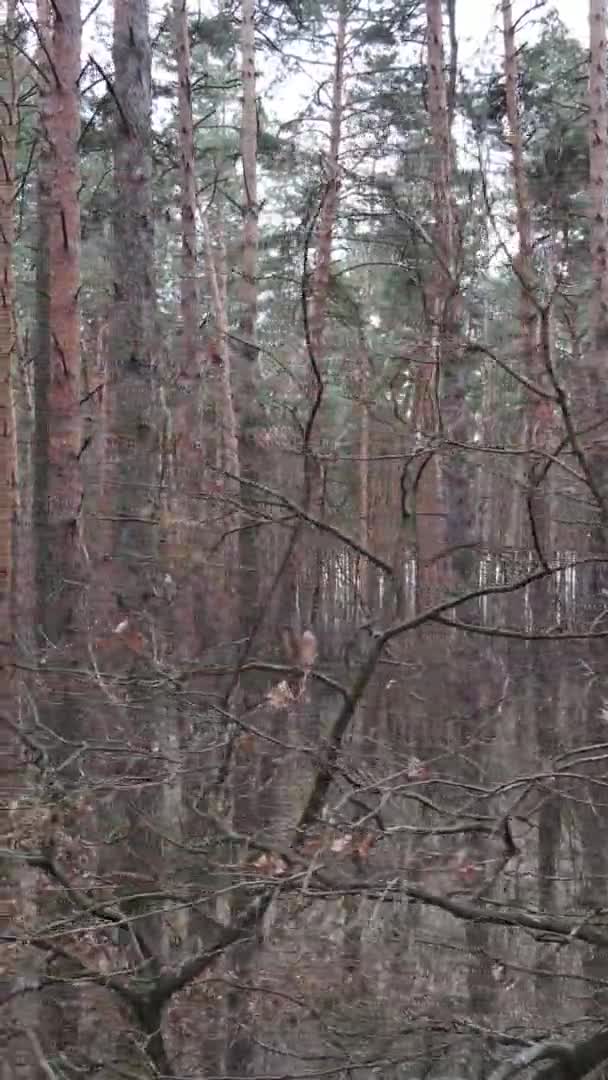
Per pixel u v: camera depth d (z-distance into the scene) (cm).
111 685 350
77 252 521
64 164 532
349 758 354
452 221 493
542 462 381
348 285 515
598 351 437
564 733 377
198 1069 334
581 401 400
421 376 409
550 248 604
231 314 1097
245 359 438
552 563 377
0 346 643
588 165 870
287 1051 325
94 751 352
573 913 352
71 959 329
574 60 1060
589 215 802
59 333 495
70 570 394
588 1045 318
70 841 340
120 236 462
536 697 380
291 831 337
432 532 412
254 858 351
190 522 370
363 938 344
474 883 350
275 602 370
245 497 372
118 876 346
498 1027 340
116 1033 335
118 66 486
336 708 365
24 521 491
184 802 355
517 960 356
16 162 771
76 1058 323
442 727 365
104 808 353
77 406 467
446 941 350
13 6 687
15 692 362
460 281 412
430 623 368
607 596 375
